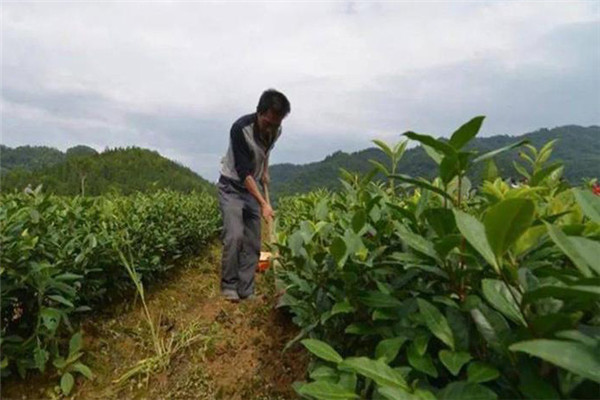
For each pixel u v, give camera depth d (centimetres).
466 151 143
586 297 103
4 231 299
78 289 392
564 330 104
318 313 217
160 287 572
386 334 170
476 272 140
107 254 436
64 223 418
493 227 104
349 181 306
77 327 392
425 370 135
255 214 498
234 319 432
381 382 123
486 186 187
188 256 774
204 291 596
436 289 161
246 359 354
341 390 133
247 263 491
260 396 303
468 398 116
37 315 327
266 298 449
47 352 317
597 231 138
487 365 123
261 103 462
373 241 205
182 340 377
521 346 88
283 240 297
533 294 103
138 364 348
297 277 234
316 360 216
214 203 1061
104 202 527
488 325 123
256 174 486
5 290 291
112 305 468
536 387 108
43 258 341
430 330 140
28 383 315
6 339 294
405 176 157
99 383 334
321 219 268
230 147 484
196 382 329
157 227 595
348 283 185
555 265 140
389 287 178
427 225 173
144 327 427
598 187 238
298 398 280
